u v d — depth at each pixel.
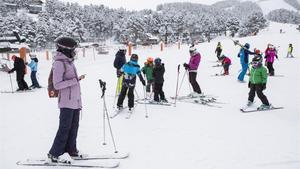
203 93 11.55
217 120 8.35
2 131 7.44
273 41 35.47
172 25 86.75
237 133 7.15
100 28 105.00
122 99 9.23
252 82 9.71
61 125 5.30
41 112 9.44
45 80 17.95
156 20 86.31
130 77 9.05
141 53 33.94
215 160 5.55
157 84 10.52
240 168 5.19
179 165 5.35
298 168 5.16
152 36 78.25
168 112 9.30
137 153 5.95
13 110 9.77
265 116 8.77
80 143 6.54
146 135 7.06
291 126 7.72
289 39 36.91
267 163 5.38
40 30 70.50
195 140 6.67
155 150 6.10
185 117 8.70
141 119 8.48
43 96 12.41
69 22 83.19
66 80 5.17
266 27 89.81
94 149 6.18
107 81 15.86
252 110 9.36
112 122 8.18
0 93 13.31
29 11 107.75
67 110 5.27
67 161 5.33
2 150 6.14
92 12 116.00
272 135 6.97
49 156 5.38
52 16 100.38
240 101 10.89
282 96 11.63
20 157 5.76
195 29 95.62
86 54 41.25
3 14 92.69
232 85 14.12
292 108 9.74
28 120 8.48
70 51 5.25
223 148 6.16
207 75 17.41
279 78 15.88
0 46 31.84
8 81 17.67
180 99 11.15
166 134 7.12
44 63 28.61
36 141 6.69
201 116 8.80
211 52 30.27
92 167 5.25
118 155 5.73
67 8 111.44
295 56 25.72
